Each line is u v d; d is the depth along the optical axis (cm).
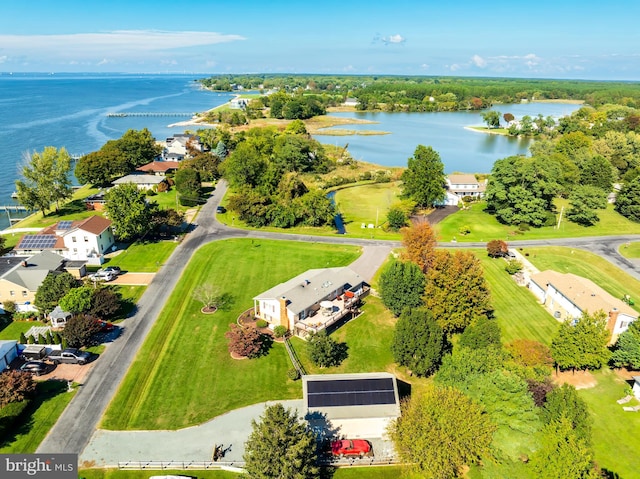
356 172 16025
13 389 4597
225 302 6881
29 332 5903
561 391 4116
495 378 4112
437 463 3597
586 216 10675
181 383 5125
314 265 8269
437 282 6072
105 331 6066
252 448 3525
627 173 13462
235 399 4894
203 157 14538
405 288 6312
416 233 7212
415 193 11669
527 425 3844
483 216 11431
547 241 9738
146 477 3934
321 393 4434
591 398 4966
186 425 4528
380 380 4572
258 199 10369
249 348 5478
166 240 9294
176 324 6281
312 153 17062
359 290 7244
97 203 11469
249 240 9425
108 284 7350
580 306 6216
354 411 4322
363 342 5994
